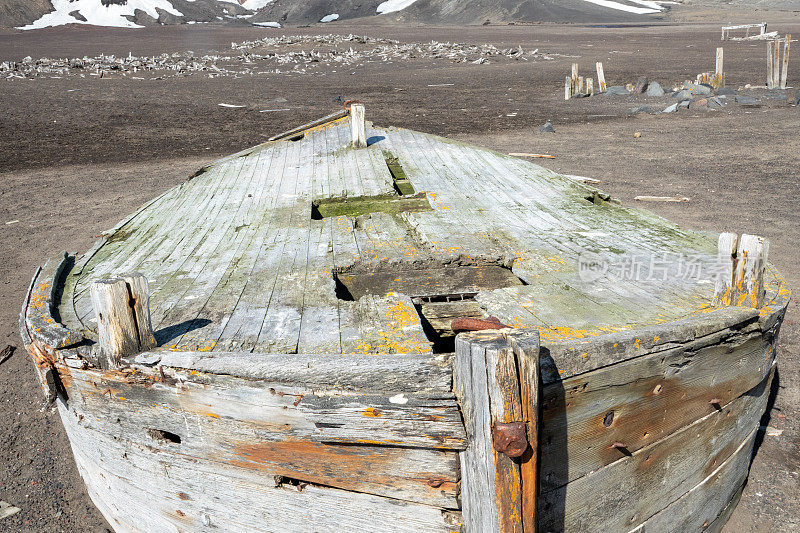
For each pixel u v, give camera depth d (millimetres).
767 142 15859
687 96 22781
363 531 3184
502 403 2482
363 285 4684
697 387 3506
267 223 6004
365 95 27219
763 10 93562
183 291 4336
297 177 7867
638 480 3451
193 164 15242
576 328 3389
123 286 3213
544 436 2928
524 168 7848
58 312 4141
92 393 3539
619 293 3965
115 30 86375
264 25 102812
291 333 3512
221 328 3633
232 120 21594
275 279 4449
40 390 6312
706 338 3348
